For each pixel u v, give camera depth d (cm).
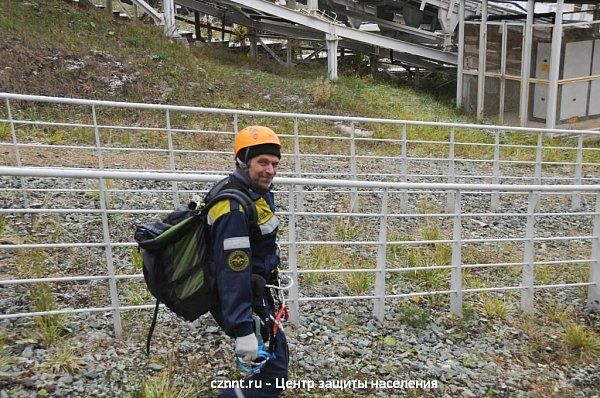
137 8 1717
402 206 795
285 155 947
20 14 1330
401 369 409
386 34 1920
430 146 1202
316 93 1398
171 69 1343
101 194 382
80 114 1074
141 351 392
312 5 1612
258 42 2009
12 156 806
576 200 921
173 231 274
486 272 605
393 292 524
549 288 570
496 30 1517
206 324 431
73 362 364
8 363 355
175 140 1025
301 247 602
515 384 409
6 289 448
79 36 1341
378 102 1510
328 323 459
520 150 1259
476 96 1606
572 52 1425
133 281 484
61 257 515
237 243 262
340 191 852
